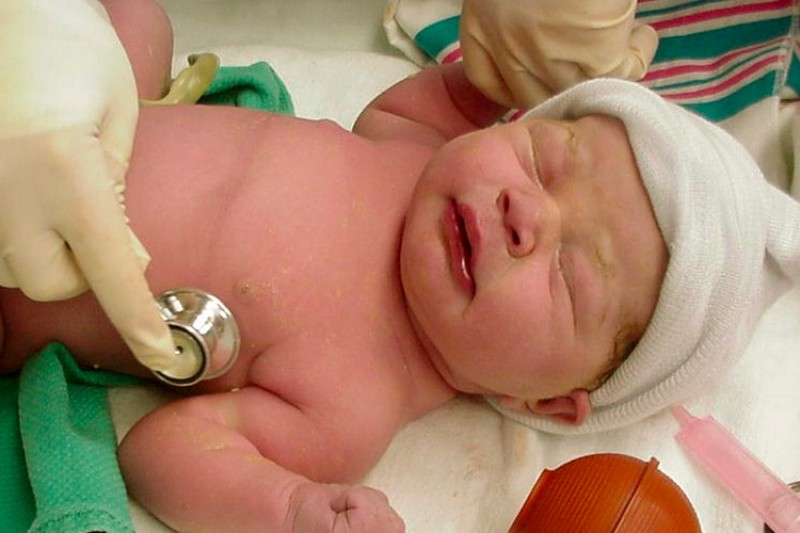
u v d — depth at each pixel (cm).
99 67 43
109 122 44
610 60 56
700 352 52
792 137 63
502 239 49
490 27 57
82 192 41
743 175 52
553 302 50
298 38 70
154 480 48
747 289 51
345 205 52
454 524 52
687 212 49
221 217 50
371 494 47
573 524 47
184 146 51
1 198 41
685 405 56
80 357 51
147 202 50
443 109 61
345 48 70
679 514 48
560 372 51
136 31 57
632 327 51
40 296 43
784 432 56
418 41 67
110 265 42
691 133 51
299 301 50
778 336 58
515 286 49
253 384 51
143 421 49
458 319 50
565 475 48
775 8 62
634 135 51
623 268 50
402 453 54
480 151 51
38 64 42
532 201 49
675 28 64
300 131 53
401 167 55
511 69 57
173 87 59
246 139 52
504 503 53
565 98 54
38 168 41
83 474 46
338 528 46
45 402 48
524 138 52
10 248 42
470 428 55
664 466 54
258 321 50
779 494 53
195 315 47
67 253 43
